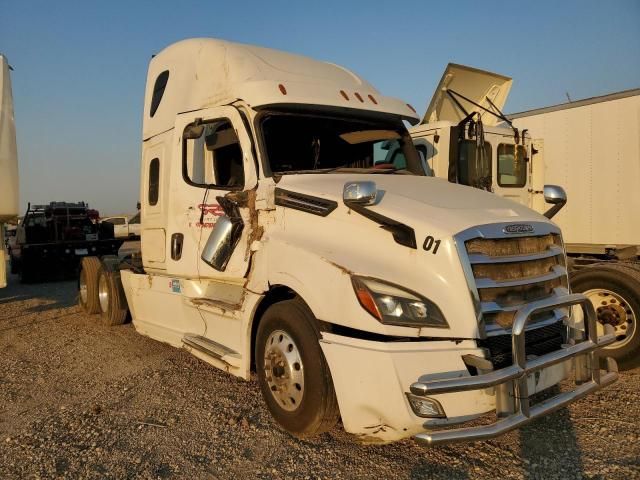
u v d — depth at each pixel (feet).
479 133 26.37
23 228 54.70
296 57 20.52
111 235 58.23
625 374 19.13
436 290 12.30
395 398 11.57
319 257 13.51
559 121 31.48
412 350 11.74
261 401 17.34
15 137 30.07
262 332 15.28
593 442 13.94
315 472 12.86
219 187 18.12
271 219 15.92
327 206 14.49
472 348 11.96
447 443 11.02
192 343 18.88
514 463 13.05
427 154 28.07
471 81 31.01
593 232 30.17
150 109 23.63
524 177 30.60
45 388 19.44
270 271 15.02
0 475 13.05
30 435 15.24
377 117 19.75
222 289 18.12
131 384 19.38
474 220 13.14
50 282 54.80
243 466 13.24
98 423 16.01
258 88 17.17
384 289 12.30
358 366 12.12
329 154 18.61
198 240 18.74
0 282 30.48
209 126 18.88
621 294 18.86
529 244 13.84
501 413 11.53
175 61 22.16
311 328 13.66
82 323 30.63
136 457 13.82
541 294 13.73
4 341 26.96
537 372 12.66
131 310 25.04
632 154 28.53
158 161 22.29
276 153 17.30
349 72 21.43
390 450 13.89
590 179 30.19
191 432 15.21
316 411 13.43
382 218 13.39
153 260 22.52
